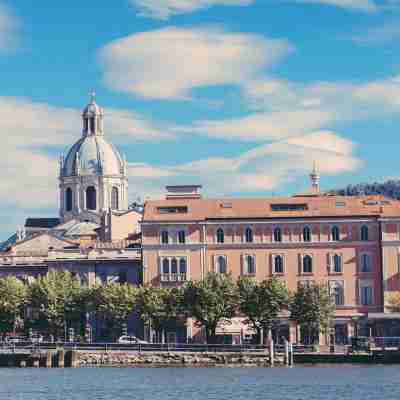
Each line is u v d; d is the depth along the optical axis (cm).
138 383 17050
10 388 16562
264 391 15588
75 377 18362
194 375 18375
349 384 16362
